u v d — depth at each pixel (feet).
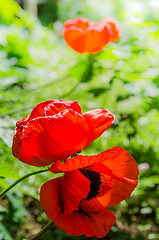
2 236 3.61
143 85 4.03
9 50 4.99
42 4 15.84
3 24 5.54
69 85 5.59
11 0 3.83
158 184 5.60
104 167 1.76
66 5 13.39
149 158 5.50
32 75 5.09
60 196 1.78
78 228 1.78
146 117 5.03
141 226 5.06
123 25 4.65
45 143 1.72
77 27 3.60
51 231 4.27
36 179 4.45
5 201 4.83
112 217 1.84
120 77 3.83
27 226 4.70
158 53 4.36
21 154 1.75
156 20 3.86
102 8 11.67
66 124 1.69
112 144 5.32
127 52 4.04
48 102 1.83
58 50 7.13
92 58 3.74
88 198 1.84
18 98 3.68
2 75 3.95
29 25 4.88
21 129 1.75
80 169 1.85
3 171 2.20
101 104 4.87
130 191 1.84
